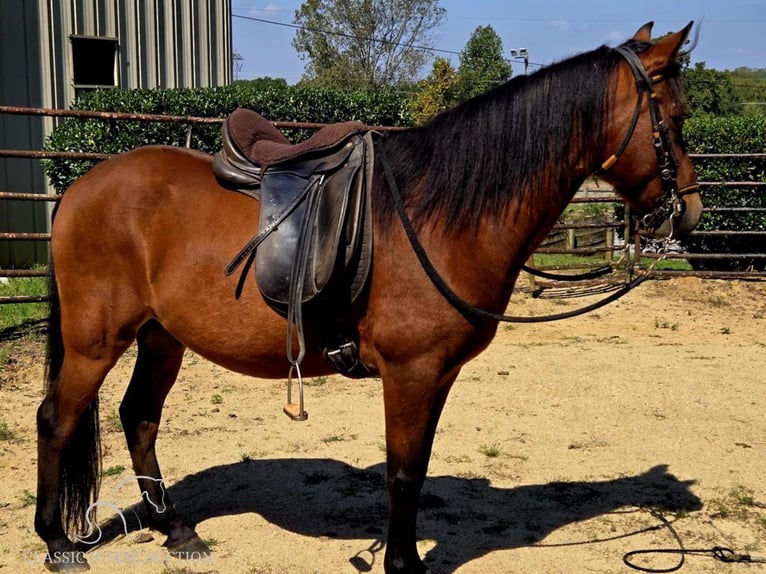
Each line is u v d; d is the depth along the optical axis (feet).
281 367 9.06
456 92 85.71
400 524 8.57
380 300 8.26
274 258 8.46
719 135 28.96
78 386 9.41
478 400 16.63
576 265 27.96
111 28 32.76
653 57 8.26
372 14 107.14
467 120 8.47
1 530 10.52
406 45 109.50
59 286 9.51
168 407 15.88
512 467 13.02
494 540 10.43
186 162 9.71
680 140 8.43
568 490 12.10
